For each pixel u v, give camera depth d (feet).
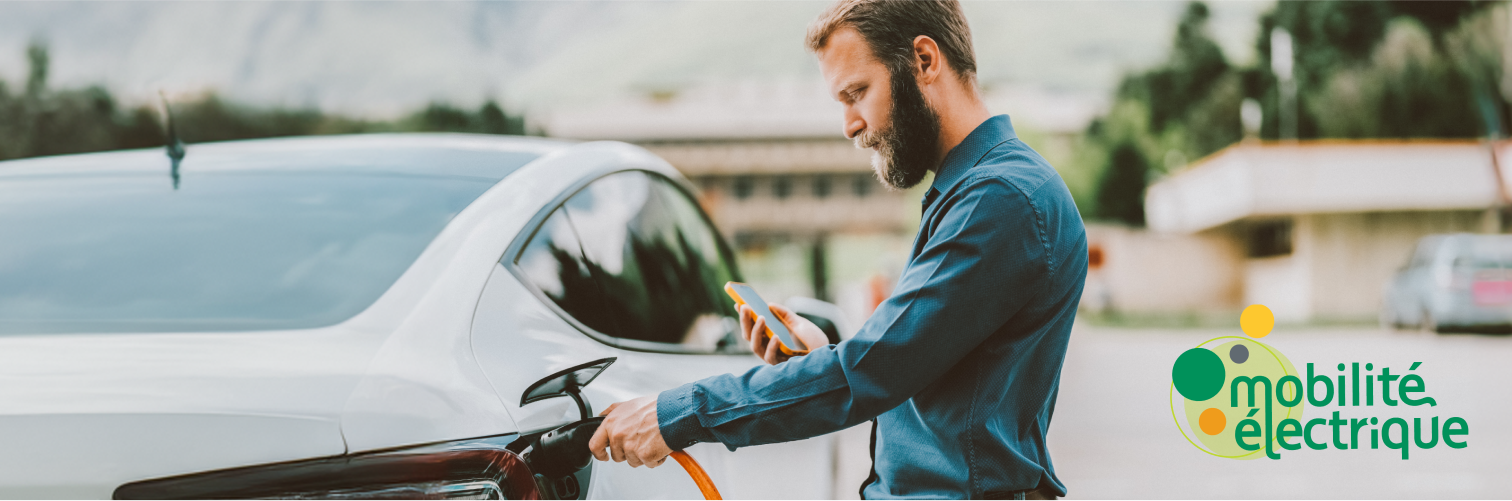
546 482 4.11
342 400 3.78
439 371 4.13
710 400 4.45
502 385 4.28
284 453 3.60
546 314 5.18
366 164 6.57
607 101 214.90
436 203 5.89
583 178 6.62
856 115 4.99
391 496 3.64
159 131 131.13
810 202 209.77
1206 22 133.69
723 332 9.08
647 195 8.00
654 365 6.15
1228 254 110.42
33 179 6.63
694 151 211.61
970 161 4.75
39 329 4.59
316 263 5.27
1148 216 129.39
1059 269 4.49
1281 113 121.39
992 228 4.35
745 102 214.07
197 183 6.46
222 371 3.90
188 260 5.42
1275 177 86.74
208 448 3.56
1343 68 118.01
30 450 3.51
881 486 5.00
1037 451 4.92
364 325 4.49
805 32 5.18
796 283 196.13
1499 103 109.60
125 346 4.21
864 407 4.30
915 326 4.29
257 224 5.78
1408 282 54.49
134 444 3.54
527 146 7.25
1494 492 17.56
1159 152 133.28
